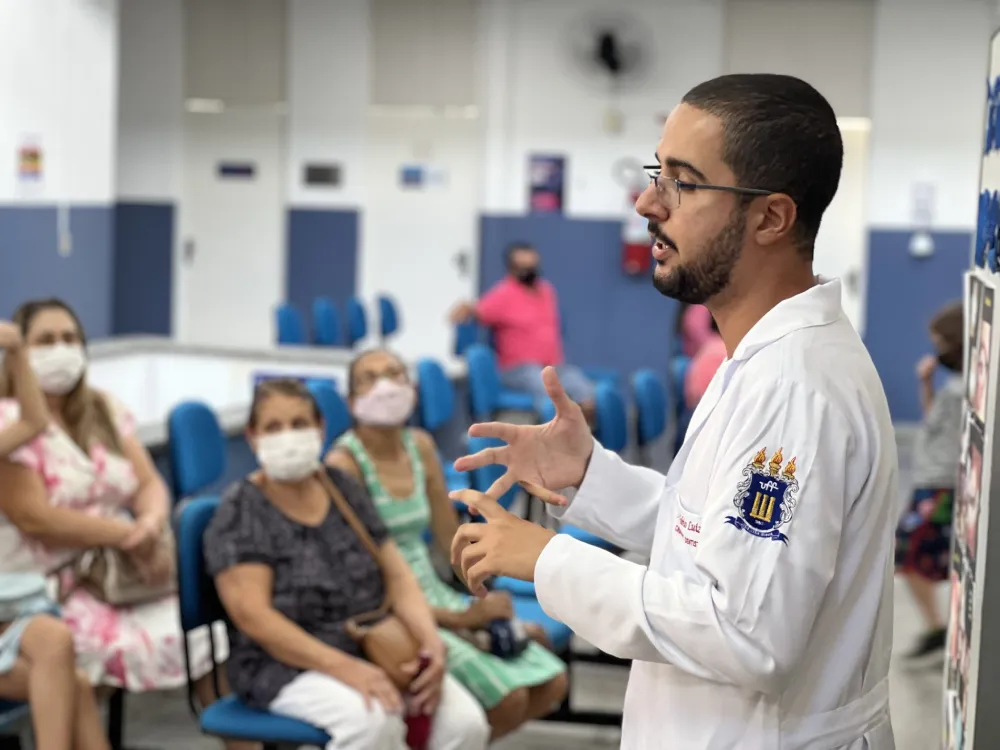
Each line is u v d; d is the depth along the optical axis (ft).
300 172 36.29
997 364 5.19
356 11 35.35
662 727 4.96
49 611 10.26
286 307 28.71
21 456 11.27
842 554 4.78
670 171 4.92
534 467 5.65
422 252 35.94
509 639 10.84
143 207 37.14
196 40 36.35
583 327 35.17
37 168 26.55
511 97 34.86
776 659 4.42
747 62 33.37
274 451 9.98
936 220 32.60
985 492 5.25
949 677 6.48
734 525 4.50
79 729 10.10
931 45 32.19
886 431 4.81
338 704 9.47
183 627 9.89
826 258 33.47
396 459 11.73
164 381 22.36
